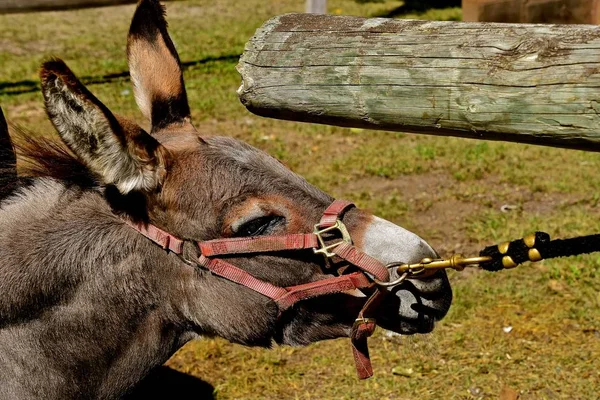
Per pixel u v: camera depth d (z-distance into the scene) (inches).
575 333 188.4
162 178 104.3
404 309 109.8
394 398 169.9
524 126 91.0
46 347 107.0
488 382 173.5
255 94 115.6
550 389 170.9
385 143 313.7
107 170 98.4
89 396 110.2
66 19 557.9
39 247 107.2
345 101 106.8
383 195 264.8
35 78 398.6
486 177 279.0
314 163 292.5
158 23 117.7
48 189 111.5
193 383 177.9
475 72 94.3
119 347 109.7
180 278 108.3
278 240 105.9
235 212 105.3
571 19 263.3
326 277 108.5
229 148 109.3
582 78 86.0
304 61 110.1
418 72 99.0
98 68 416.8
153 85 117.0
